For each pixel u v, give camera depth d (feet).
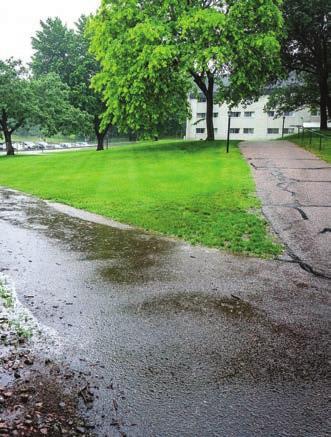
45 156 95.81
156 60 68.85
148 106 79.41
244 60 74.95
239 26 72.79
